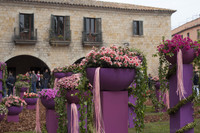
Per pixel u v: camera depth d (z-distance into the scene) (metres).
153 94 6.56
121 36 20.89
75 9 19.73
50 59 19.09
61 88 4.15
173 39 4.16
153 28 21.77
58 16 19.53
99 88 2.80
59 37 19.19
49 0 19.17
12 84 13.60
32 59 22.64
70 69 8.04
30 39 18.58
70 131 4.17
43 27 19.02
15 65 22.14
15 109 7.14
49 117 4.55
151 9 21.39
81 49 19.91
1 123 6.99
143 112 3.23
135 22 21.48
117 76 2.84
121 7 20.73
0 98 9.26
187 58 4.05
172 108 4.21
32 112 9.05
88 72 3.04
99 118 2.79
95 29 20.31
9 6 18.20
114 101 2.95
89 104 3.23
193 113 4.19
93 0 21.73
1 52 17.95
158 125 6.07
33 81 15.73
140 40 21.38
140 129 3.23
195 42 4.08
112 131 2.91
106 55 2.91
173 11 22.00
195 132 5.08
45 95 4.41
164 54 4.32
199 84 4.20
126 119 3.00
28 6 18.61
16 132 5.83
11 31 18.22
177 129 4.18
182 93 3.94
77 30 19.81
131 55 3.21
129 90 3.33
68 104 4.27
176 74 4.18
